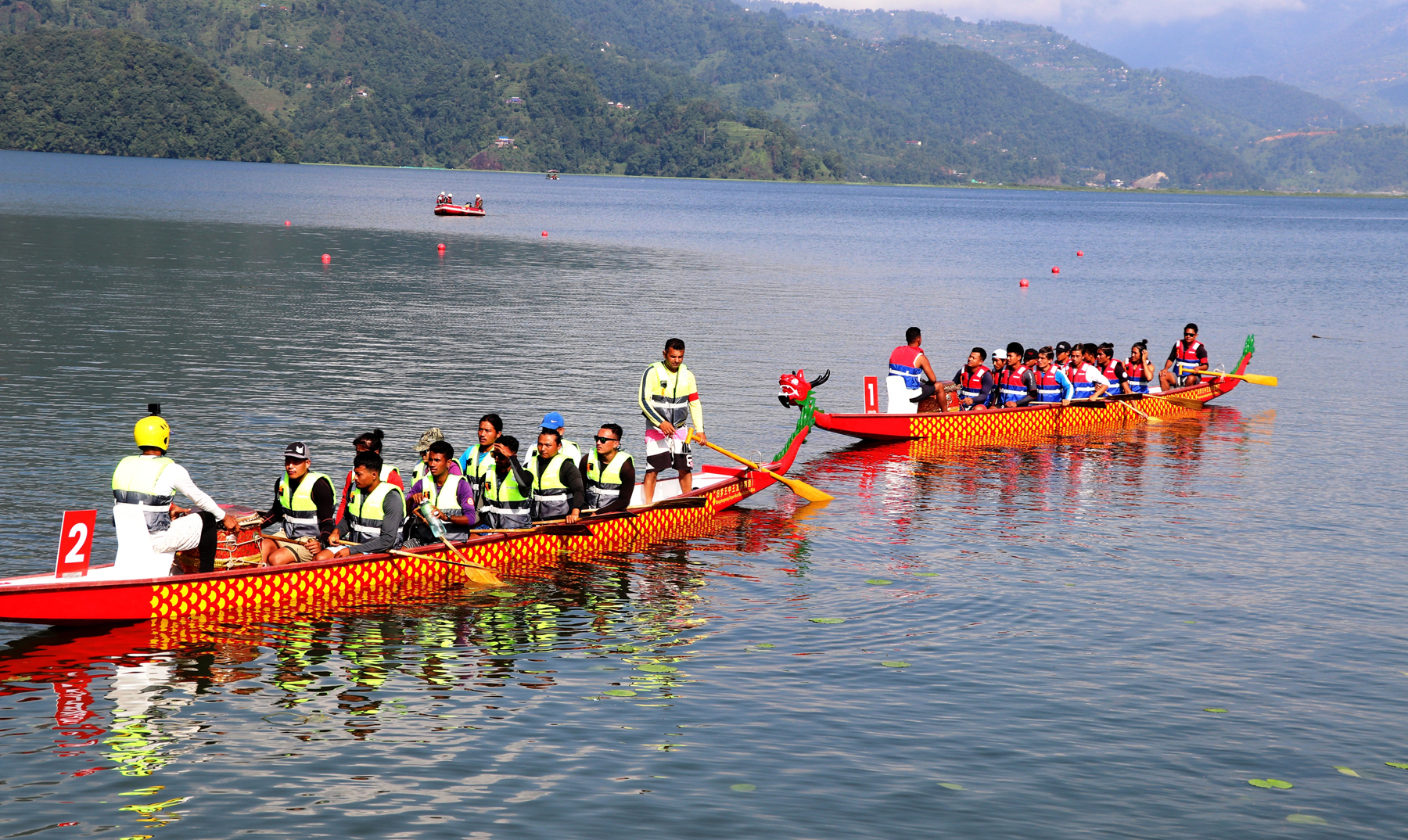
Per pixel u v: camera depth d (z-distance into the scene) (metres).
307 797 7.47
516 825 7.16
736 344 29.50
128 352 24.66
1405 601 11.93
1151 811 7.54
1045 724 8.80
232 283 38.84
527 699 9.08
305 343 26.83
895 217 130.12
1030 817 7.41
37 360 23.25
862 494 16.50
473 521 12.31
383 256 52.94
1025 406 21.34
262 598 10.91
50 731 8.35
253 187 136.75
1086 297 44.62
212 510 10.73
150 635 10.25
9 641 10.04
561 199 147.62
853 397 23.34
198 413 19.11
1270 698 9.40
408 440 17.84
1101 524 14.91
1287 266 65.19
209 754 8.05
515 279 44.34
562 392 22.16
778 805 7.48
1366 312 41.62
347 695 9.11
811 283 47.12
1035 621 11.15
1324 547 13.96
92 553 12.21
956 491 16.73
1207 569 12.95
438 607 11.27
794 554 13.38
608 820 7.24
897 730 8.64
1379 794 7.86
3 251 46.12
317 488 11.60
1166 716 9.02
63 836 6.95
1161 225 125.62
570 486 12.89
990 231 102.94
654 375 14.56
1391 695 9.52
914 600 11.74
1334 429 22.00
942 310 38.78
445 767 7.91
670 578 12.37
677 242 72.62
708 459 18.39
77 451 16.28
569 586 12.03
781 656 10.12
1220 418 23.14
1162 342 33.00
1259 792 7.85
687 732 8.52
